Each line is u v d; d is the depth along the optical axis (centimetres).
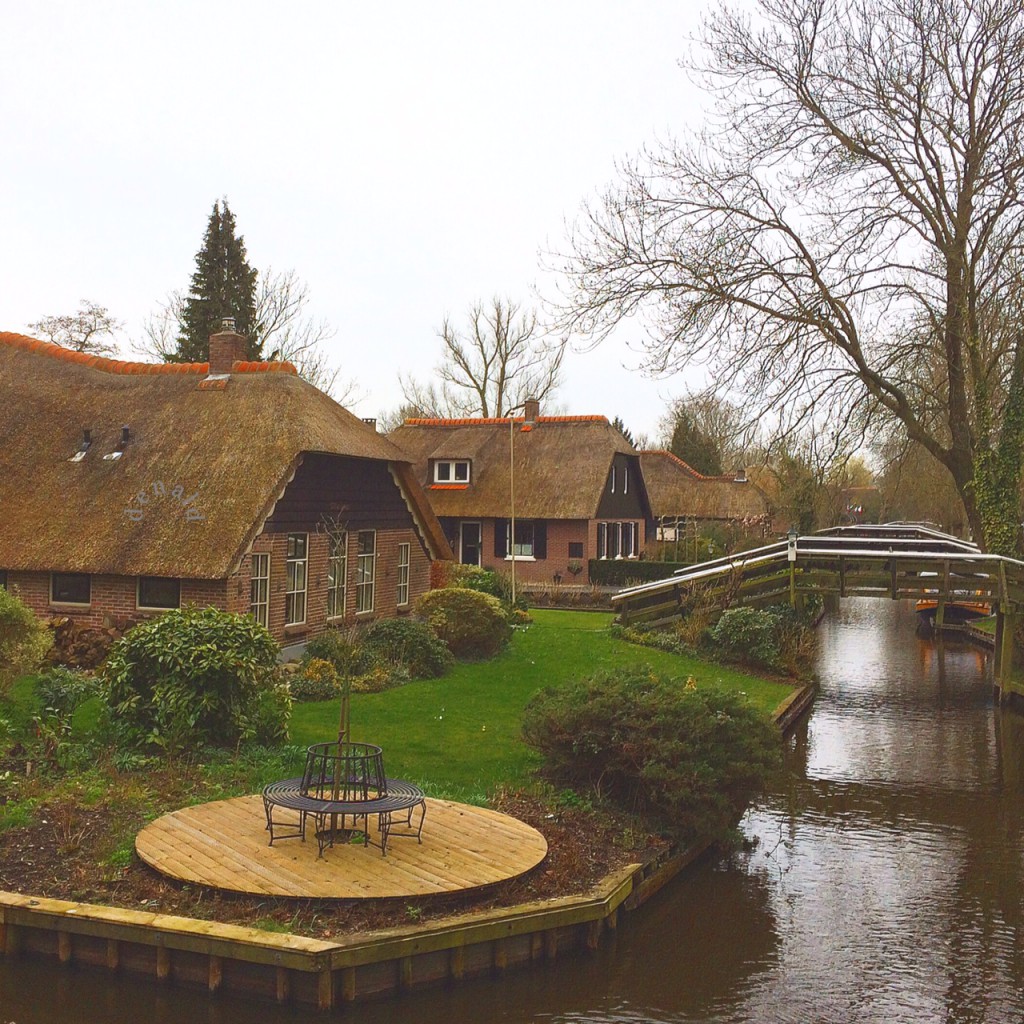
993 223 2089
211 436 1858
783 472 3862
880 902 1005
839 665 2697
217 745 1162
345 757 877
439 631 1947
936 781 1495
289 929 732
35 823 898
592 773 1127
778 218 2206
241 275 4056
